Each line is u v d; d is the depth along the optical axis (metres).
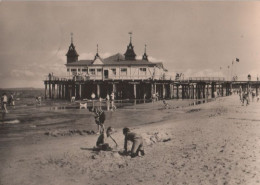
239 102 40.59
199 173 8.86
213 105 36.22
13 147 13.21
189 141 13.48
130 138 11.41
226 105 35.59
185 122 20.39
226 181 8.11
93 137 16.23
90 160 10.84
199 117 23.97
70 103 45.47
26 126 21.38
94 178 8.93
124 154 11.47
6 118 26.17
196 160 10.21
